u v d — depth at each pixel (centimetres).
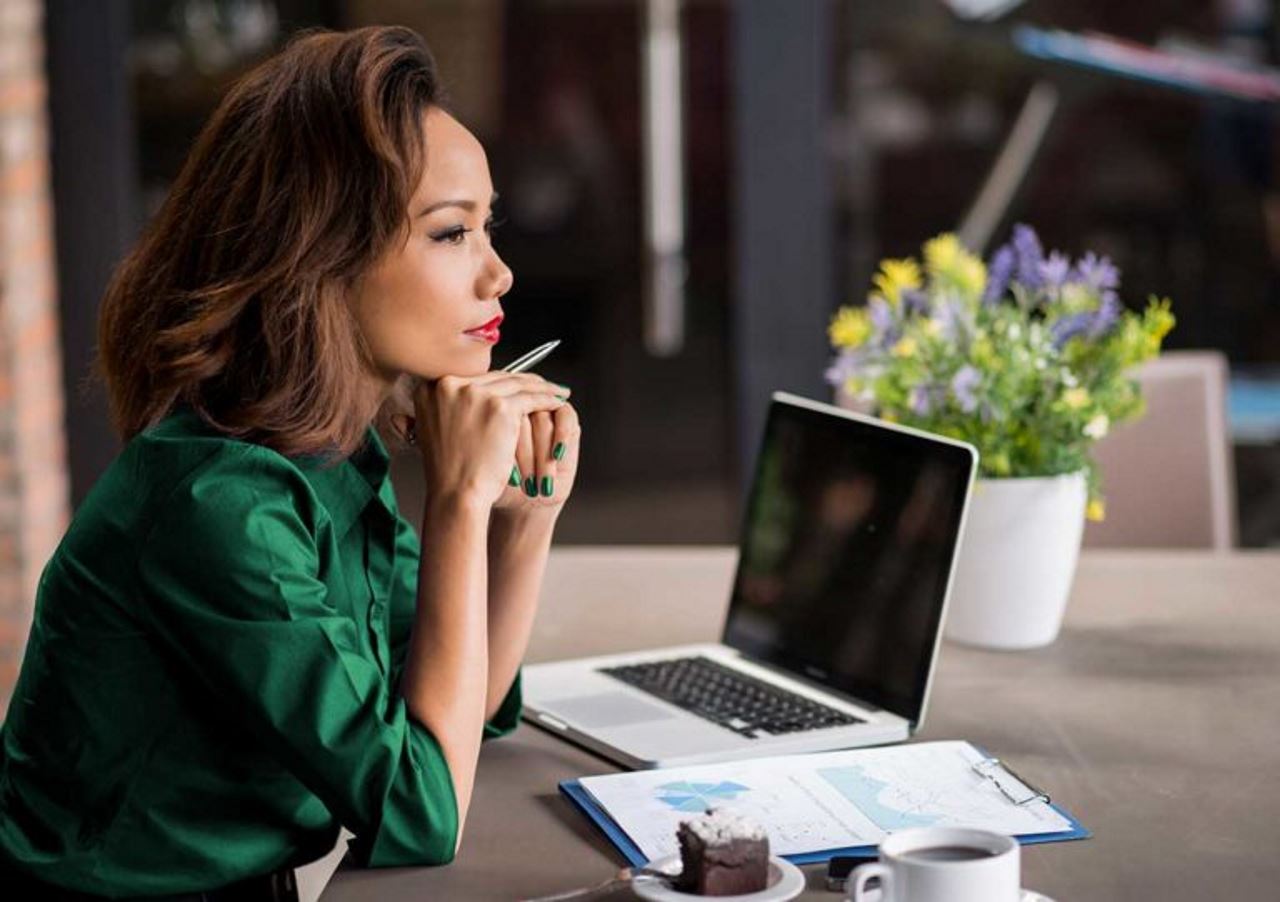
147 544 175
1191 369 321
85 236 458
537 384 196
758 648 236
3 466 436
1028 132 502
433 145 186
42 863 179
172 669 178
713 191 695
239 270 182
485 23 671
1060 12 496
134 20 553
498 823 183
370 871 171
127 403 191
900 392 239
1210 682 225
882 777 188
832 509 229
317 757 169
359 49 183
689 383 707
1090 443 239
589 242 703
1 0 429
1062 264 240
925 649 208
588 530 662
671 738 203
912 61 618
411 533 223
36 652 183
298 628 171
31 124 445
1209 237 586
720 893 155
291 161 181
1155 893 160
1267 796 184
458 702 179
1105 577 279
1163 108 584
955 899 143
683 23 684
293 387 182
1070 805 183
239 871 179
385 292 186
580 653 246
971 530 238
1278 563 287
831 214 448
